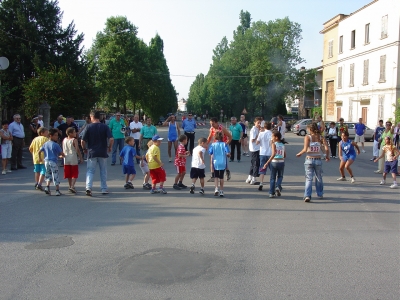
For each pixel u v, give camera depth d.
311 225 7.30
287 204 9.13
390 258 5.58
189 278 4.88
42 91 24.69
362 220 7.70
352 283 4.73
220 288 4.60
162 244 6.16
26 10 30.45
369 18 38.72
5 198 9.69
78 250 5.89
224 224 7.32
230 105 70.75
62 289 4.59
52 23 31.27
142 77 53.16
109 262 5.41
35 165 10.83
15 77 28.83
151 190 10.39
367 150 24.55
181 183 11.02
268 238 6.48
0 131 13.48
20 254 5.73
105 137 10.16
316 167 9.60
